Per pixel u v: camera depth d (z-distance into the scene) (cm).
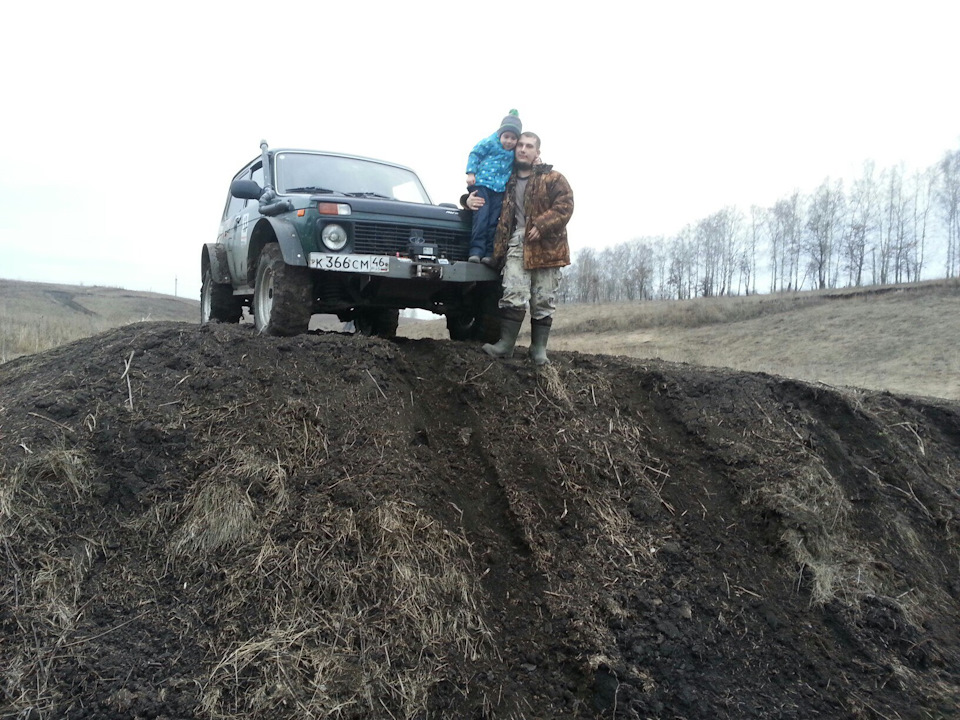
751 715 303
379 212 482
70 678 262
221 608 293
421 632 296
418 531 330
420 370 455
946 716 315
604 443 420
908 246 3812
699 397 469
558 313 3450
